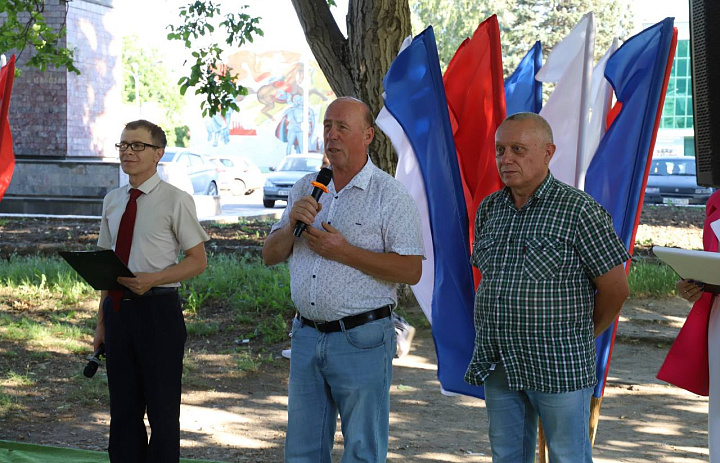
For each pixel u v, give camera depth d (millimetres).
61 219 18469
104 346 4473
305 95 52281
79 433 5938
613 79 4070
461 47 4371
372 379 3707
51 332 9078
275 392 7098
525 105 4562
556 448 3506
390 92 4199
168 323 4227
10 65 5082
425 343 8641
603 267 3404
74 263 3963
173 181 20078
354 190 3758
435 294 4305
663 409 6629
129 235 4293
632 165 3992
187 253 4332
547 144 3490
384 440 3805
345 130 3709
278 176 25344
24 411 6445
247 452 5566
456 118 4387
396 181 3797
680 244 15031
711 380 4039
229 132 66188
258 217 20734
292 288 3812
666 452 5598
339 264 3674
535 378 3463
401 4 8953
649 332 9031
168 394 4227
